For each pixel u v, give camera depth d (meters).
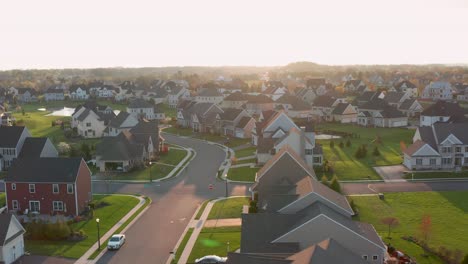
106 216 59.84
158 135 100.12
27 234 52.16
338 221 42.09
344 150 95.88
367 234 42.56
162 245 49.41
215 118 125.31
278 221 43.53
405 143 103.88
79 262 45.41
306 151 82.75
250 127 116.75
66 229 51.84
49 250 48.53
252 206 55.41
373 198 64.50
